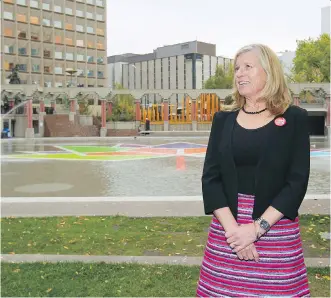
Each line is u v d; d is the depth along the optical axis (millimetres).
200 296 2838
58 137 47531
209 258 2832
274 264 2658
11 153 25766
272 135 2688
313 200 9781
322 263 5500
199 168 17984
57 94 52188
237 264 2713
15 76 51250
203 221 8016
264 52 2764
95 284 4883
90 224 7844
